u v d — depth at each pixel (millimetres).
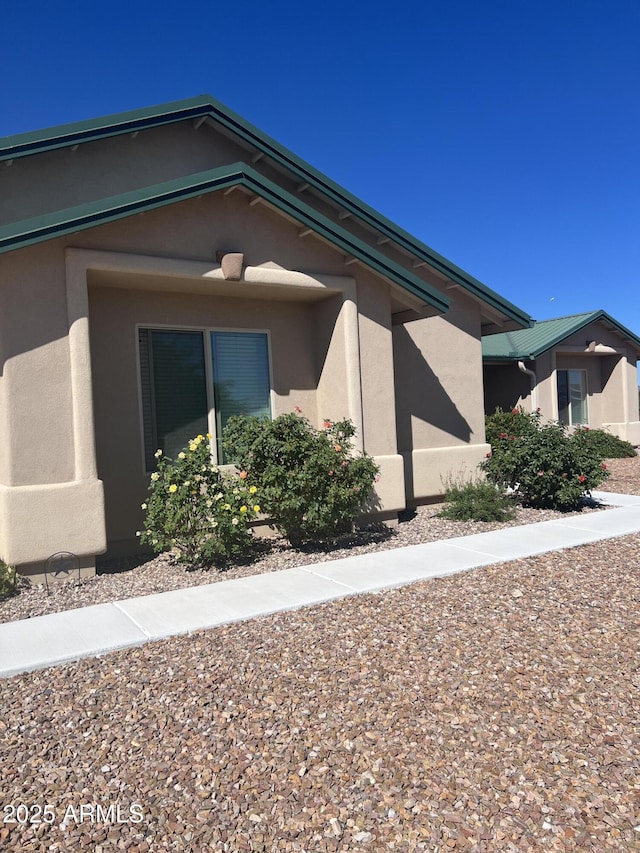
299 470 7922
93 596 6762
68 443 7363
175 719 4102
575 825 3143
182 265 8094
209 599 6426
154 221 7992
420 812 3240
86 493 7352
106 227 7676
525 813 3229
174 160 10172
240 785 3449
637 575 6992
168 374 8961
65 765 3643
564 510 10906
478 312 12102
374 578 6965
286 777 3510
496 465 11078
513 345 19406
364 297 9680
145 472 8703
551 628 5527
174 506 7617
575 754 3709
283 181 10844
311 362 10156
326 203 11000
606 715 4121
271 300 9781
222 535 7625
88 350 7457
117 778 3518
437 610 5992
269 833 3104
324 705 4250
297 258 9125
